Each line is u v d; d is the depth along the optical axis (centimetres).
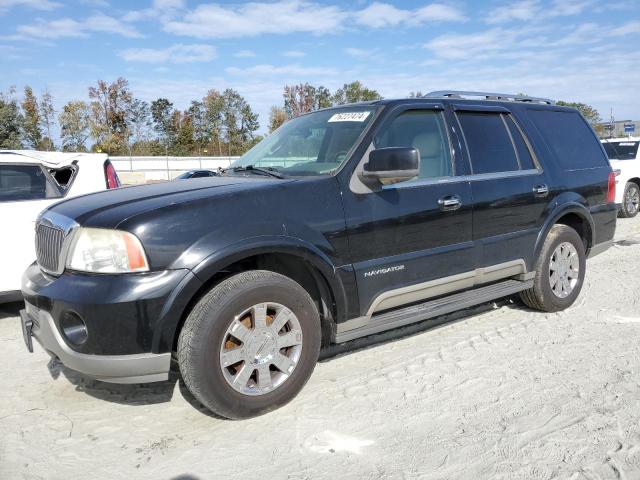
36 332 336
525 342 451
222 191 333
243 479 276
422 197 402
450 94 480
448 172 432
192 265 303
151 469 287
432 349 440
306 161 404
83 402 365
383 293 383
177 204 315
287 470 282
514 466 280
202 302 312
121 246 298
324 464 286
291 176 382
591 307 543
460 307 435
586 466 278
